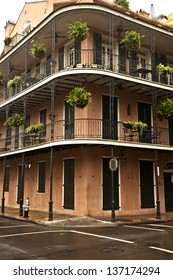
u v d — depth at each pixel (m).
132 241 8.87
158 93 17.31
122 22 16.03
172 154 18.06
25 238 9.41
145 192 16.59
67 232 10.62
